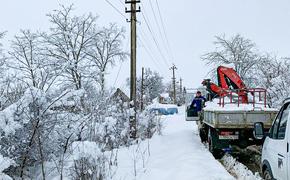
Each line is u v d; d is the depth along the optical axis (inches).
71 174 286.2
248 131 415.5
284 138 209.0
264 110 411.2
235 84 549.0
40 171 313.7
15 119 274.2
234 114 412.2
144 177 334.0
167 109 1956.2
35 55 741.9
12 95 311.1
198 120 666.8
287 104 225.3
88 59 1523.1
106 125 410.9
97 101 415.5
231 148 429.1
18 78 311.6
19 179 288.4
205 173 321.1
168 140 614.2
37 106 279.9
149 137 656.4
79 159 277.1
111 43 1642.5
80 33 1513.3
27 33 1024.2
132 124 599.2
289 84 822.5
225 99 533.6
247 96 526.6
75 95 311.0
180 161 386.6
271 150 233.8
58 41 1425.9
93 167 282.5
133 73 645.3
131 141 575.8
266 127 406.0
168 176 331.3
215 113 413.4
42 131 287.9
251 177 306.5
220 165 367.2
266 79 1119.6
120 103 562.3
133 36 653.3
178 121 1264.8
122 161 405.4
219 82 557.3
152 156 447.2
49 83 306.5
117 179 321.7
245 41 1686.8
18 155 286.4
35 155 294.0
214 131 441.4
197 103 695.7
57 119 302.0
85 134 351.9
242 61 1654.8
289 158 194.9
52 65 323.9
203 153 447.5
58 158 316.5
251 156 448.1
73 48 1443.2
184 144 545.0
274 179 224.8
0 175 239.1
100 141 374.9
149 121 674.8
